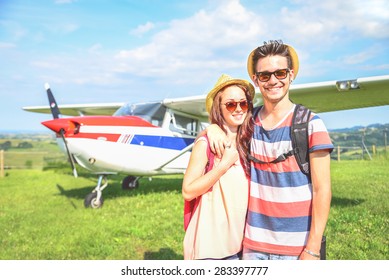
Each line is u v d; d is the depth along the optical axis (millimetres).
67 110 8477
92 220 4473
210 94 1670
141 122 5473
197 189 1504
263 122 1557
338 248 3133
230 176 1571
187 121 6332
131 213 4777
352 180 6070
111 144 5070
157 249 3379
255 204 1536
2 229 4145
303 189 1412
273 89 1486
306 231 1416
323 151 1357
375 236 3422
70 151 4910
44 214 4840
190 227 1650
